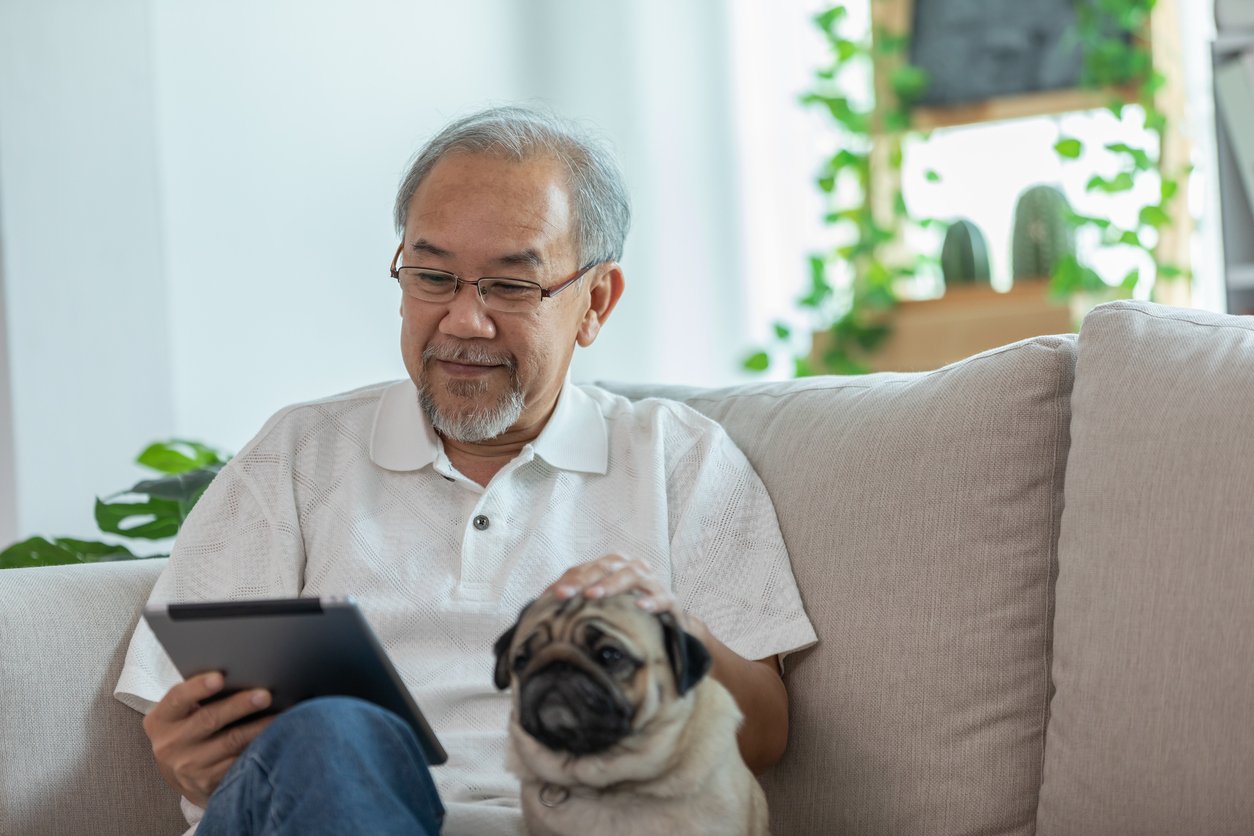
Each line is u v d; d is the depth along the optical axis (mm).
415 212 1713
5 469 3041
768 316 4395
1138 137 3736
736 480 1774
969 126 3988
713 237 4344
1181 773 1341
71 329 3129
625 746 1161
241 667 1278
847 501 1697
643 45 4270
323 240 3701
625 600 1199
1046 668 1581
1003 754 1547
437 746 1307
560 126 1821
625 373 4172
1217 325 1521
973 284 3865
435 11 3922
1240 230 3051
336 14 3721
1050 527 1612
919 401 1713
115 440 3203
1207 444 1404
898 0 4008
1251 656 1312
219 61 3484
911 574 1617
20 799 1576
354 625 1176
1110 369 1541
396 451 1751
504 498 1718
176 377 3365
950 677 1571
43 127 3102
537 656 1158
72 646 1650
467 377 1696
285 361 3604
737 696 1504
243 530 1725
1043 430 1617
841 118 4086
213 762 1364
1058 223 3758
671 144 4285
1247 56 3008
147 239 3273
